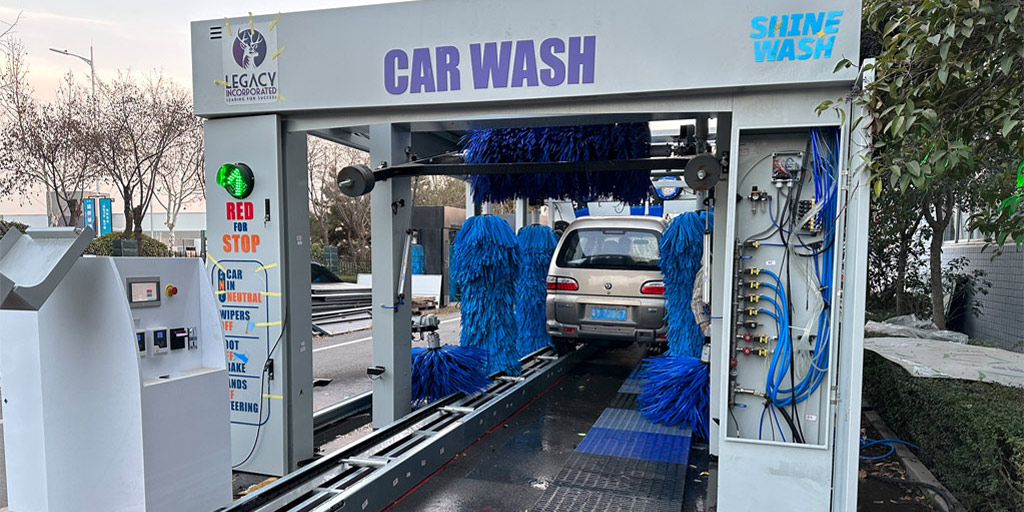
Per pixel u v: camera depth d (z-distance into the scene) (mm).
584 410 5766
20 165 16547
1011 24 2414
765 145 3416
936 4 2488
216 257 4191
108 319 2723
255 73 3959
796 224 3365
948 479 3748
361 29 3750
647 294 6902
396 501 3713
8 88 16531
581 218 7598
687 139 5070
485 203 6008
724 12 3195
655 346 8367
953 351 5246
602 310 7059
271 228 4059
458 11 3578
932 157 2742
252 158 4051
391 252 4895
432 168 4418
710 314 4793
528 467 4277
